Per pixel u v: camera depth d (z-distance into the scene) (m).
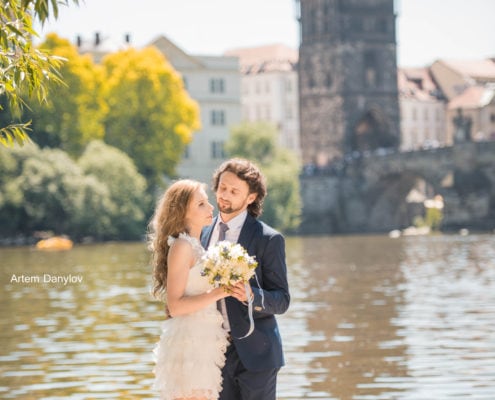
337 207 151.50
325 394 23.27
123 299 44.25
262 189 13.91
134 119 118.56
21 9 14.55
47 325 35.47
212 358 13.14
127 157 111.31
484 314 37.19
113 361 27.58
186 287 13.20
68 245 91.56
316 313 38.53
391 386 24.02
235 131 138.75
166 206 13.41
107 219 100.94
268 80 195.75
